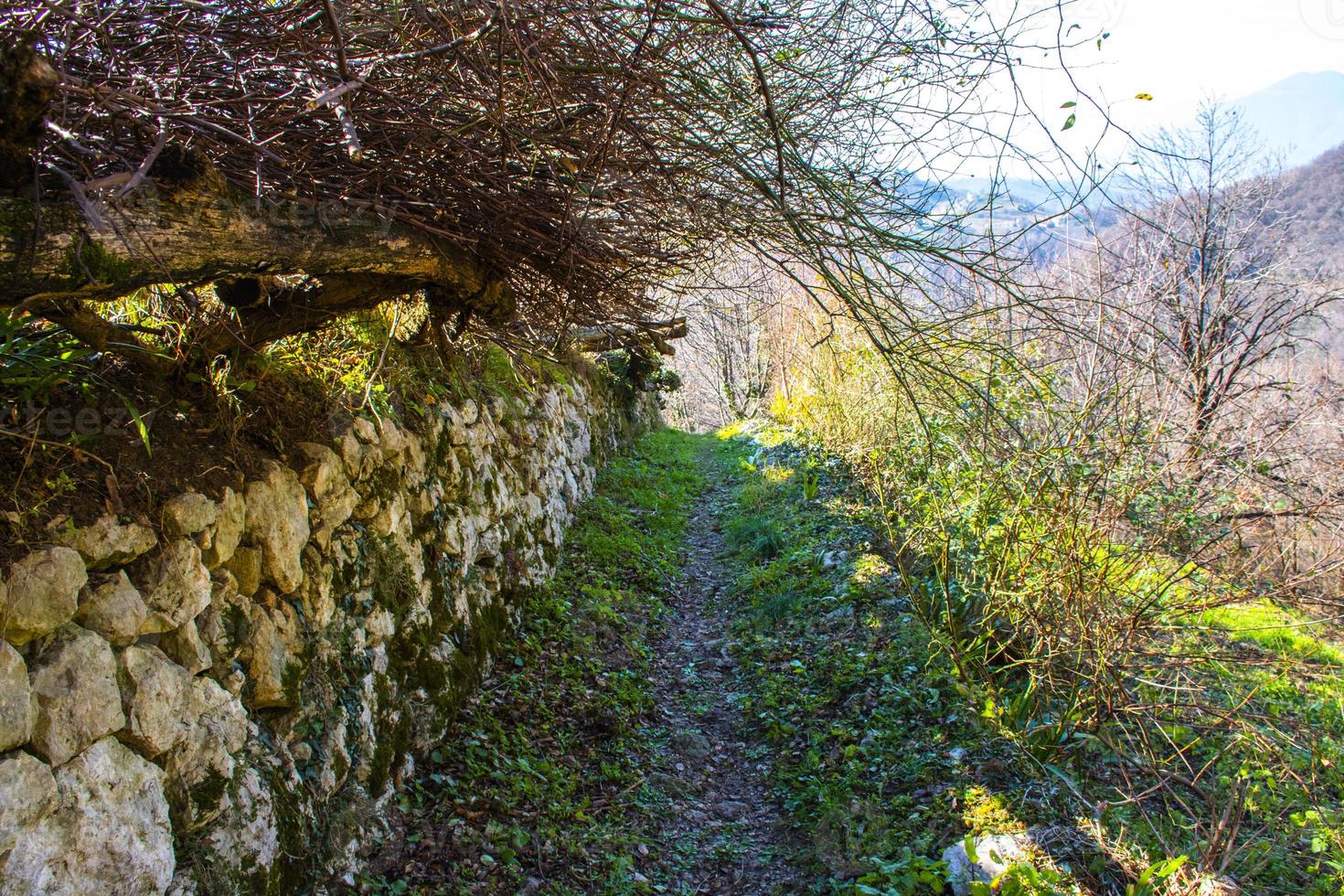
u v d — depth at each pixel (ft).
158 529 8.55
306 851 9.96
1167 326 23.26
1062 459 14.21
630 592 24.17
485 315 12.93
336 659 11.48
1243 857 11.21
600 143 8.97
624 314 12.83
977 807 12.67
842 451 32.60
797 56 9.31
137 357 9.22
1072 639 14.44
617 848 13.34
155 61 7.47
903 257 10.41
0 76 4.99
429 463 15.80
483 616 17.28
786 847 13.73
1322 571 13.93
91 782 7.14
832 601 21.26
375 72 8.13
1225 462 14.52
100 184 5.47
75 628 7.39
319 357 12.80
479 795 13.41
